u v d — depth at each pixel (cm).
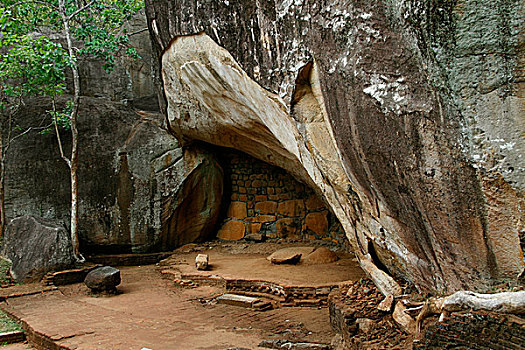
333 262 771
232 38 473
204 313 563
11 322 542
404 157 282
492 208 246
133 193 962
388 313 371
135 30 1201
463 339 251
